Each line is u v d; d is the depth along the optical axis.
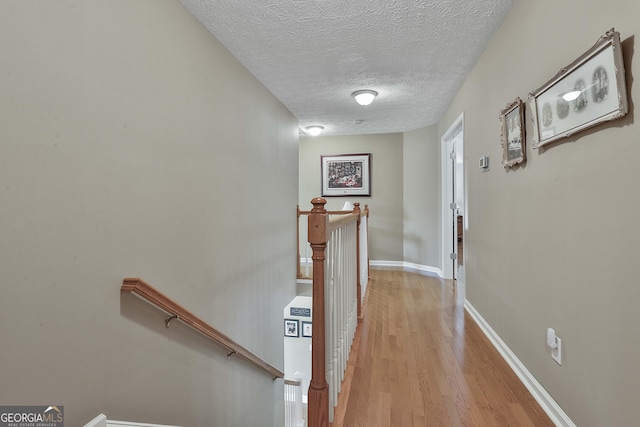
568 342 1.48
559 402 1.56
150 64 1.71
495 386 1.93
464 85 3.28
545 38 1.65
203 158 2.22
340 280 1.90
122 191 1.51
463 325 2.93
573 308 1.44
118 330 1.48
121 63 1.51
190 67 2.08
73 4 1.26
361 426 1.60
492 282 2.52
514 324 2.09
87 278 1.32
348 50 2.62
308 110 4.25
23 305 1.09
